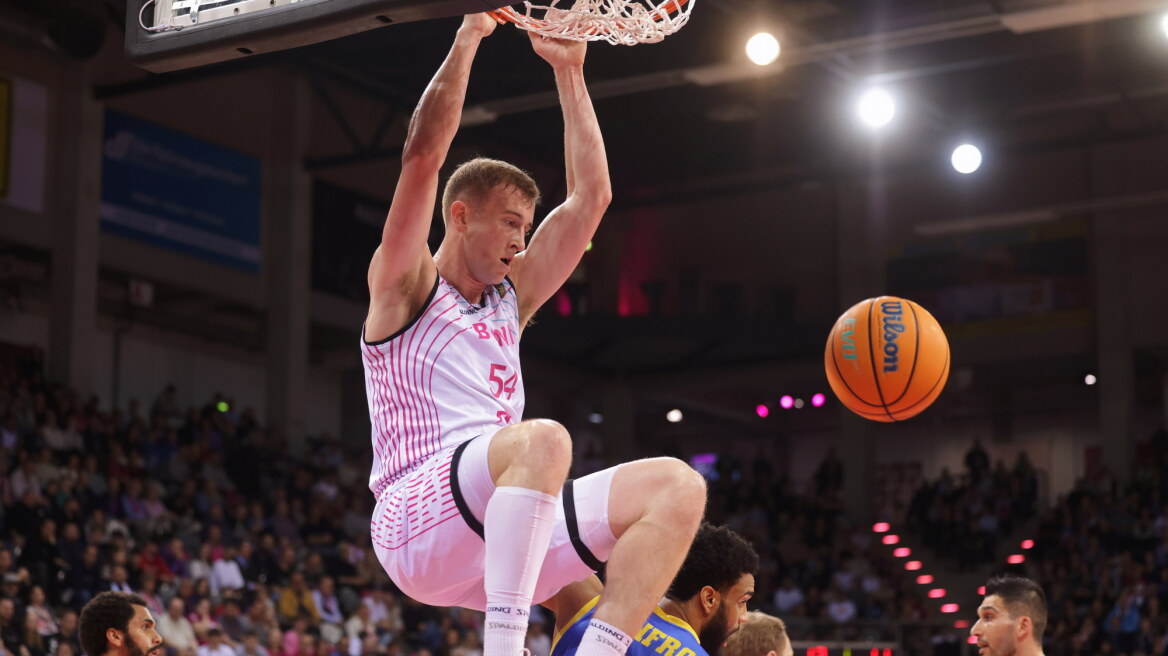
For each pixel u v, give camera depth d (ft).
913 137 61.52
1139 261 65.21
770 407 82.43
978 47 50.57
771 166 69.72
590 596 8.91
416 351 7.66
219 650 37.35
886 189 70.38
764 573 62.69
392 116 61.00
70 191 53.98
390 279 7.66
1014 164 67.46
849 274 69.46
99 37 48.01
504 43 51.11
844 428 71.26
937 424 77.30
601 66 51.47
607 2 8.60
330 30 7.56
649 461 7.29
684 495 7.09
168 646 36.70
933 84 58.03
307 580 46.06
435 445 7.54
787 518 68.23
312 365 68.08
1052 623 56.03
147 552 41.09
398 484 7.57
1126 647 51.44
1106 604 54.34
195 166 58.90
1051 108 61.87
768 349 71.41
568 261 9.06
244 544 45.11
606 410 76.43
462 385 7.63
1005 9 44.11
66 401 49.21
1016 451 74.95
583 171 9.20
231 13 7.84
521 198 7.94
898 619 57.93
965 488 67.31
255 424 56.70
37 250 54.70
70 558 39.01
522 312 8.89
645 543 6.96
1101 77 59.98
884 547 66.74
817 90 56.65
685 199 66.44
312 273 63.16
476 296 8.04
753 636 12.33
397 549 7.47
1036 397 74.49
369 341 7.77
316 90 63.46
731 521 68.28
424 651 44.27
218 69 52.54
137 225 56.34
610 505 7.20
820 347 70.64
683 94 57.31
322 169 62.23
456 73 7.73
